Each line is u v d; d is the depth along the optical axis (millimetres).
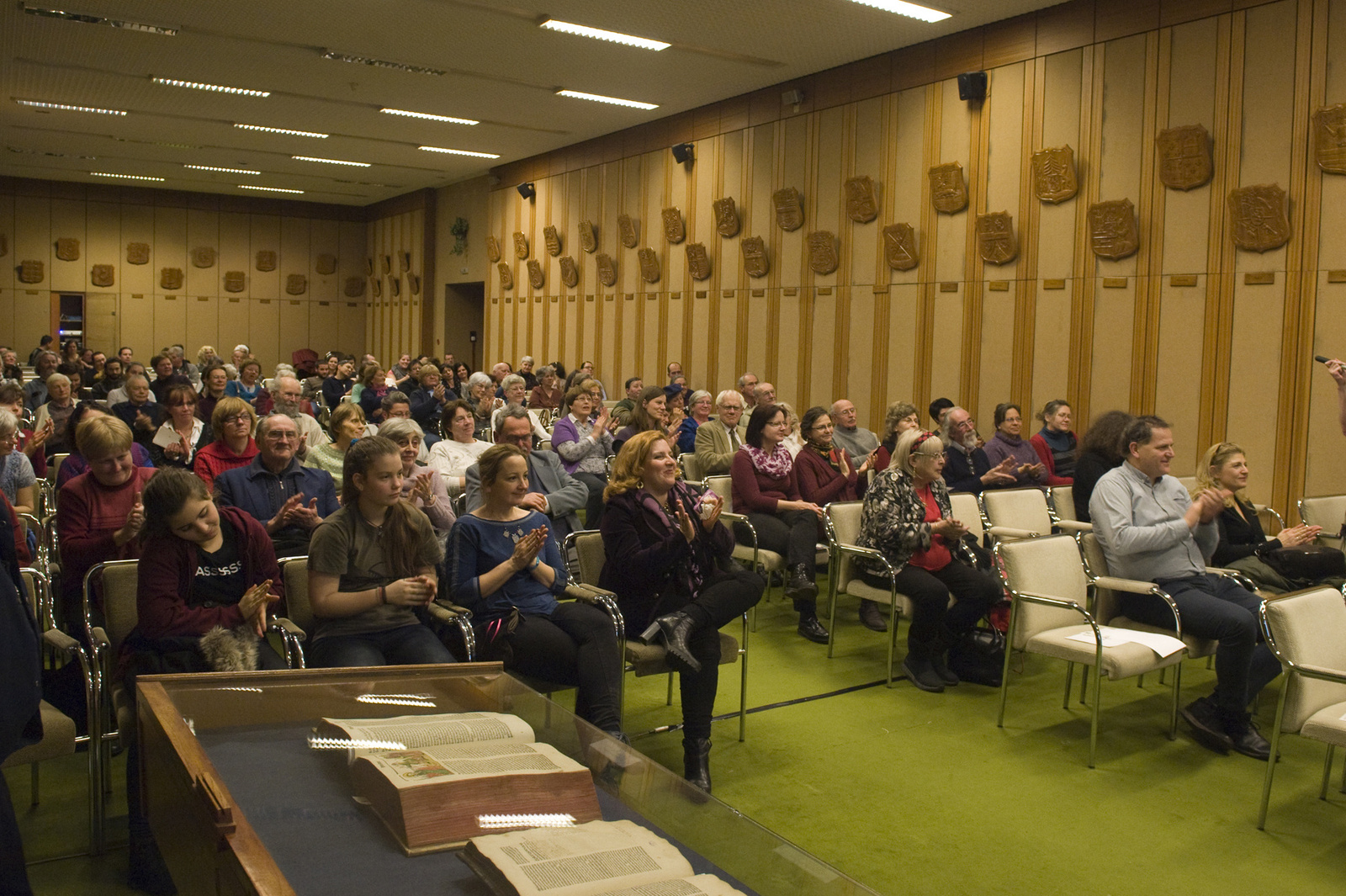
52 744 2801
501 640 3453
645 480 3920
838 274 10172
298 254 22203
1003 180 8555
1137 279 7613
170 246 21156
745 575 3906
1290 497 6742
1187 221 7285
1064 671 5211
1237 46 6957
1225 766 3982
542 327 15625
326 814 1576
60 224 20250
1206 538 4836
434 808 1534
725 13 8625
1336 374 5492
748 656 5312
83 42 10094
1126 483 4535
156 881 2742
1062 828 3414
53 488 5965
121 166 17969
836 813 3490
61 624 4355
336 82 11391
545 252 15422
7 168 18641
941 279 9133
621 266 13602
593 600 3705
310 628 3598
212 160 17031
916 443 5020
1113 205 7660
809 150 10469
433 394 10750
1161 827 3439
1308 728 3291
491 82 11164
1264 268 6848
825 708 4559
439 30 9367
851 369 10062
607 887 1387
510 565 3529
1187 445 7320
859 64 9852
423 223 19688
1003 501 5594
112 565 3346
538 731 1910
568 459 6633
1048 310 8234
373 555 3457
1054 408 7395
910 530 4809
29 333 20172
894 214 9547
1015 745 4152
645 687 4832
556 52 9945
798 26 8883
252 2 8711
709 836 1570
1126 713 4566
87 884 2826
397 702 2062
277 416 4406
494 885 1404
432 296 19781
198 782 1601
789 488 6062
